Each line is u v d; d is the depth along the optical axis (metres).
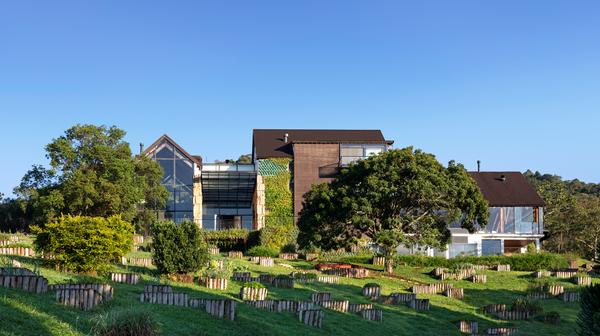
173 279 29.38
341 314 28.20
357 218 43.19
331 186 47.22
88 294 18.66
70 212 50.78
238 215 73.56
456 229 64.69
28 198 52.00
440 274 46.19
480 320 33.09
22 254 31.25
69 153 51.25
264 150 71.38
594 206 79.19
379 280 42.59
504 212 66.25
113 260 32.66
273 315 24.47
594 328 23.25
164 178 66.56
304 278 37.56
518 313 34.31
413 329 28.42
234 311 21.88
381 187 43.25
